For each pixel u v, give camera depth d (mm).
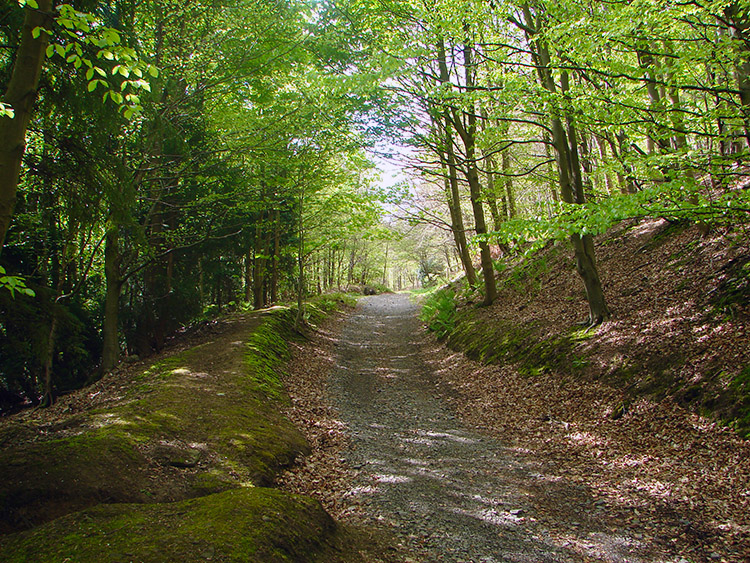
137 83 3576
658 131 6285
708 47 5332
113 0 7562
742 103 5609
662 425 5844
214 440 5945
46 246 9578
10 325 8250
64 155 6387
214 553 3115
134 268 11695
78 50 3277
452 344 13172
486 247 14195
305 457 6379
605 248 12586
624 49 6039
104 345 11023
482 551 3975
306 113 10828
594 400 7121
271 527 3531
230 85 10180
